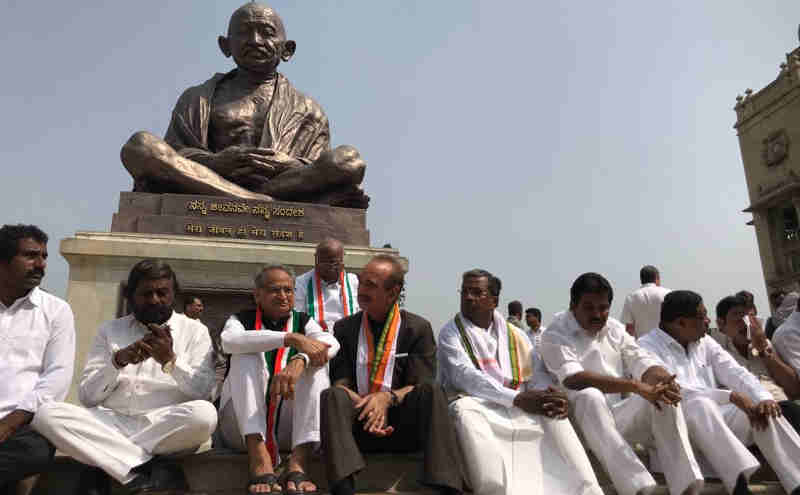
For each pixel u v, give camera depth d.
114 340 4.20
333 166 8.20
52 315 4.11
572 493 3.95
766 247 33.75
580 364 4.57
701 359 4.93
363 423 4.11
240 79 9.83
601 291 4.58
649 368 4.43
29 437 3.66
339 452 3.61
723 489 4.21
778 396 6.52
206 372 4.23
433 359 4.47
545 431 4.15
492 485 3.90
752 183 34.41
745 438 4.50
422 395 4.02
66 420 3.68
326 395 3.80
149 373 4.18
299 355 3.88
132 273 4.27
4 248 3.97
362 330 4.52
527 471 4.00
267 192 8.30
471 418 4.11
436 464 3.74
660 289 7.64
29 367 3.96
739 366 4.79
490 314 4.84
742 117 34.97
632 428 4.38
